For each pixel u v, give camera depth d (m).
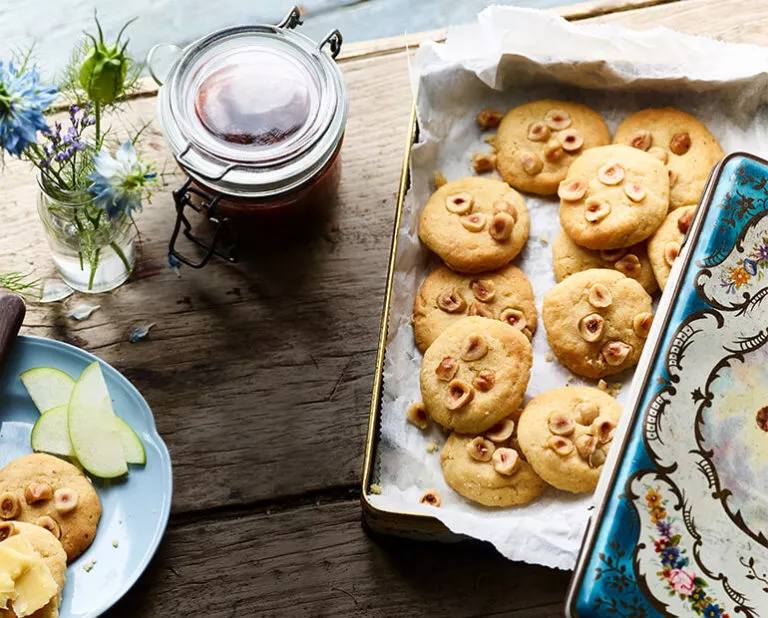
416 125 0.79
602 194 0.76
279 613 0.75
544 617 0.75
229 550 0.76
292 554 0.76
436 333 0.76
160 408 0.79
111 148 0.79
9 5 0.92
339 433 0.78
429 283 0.77
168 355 0.80
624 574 0.65
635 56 0.79
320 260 0.82
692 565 0.65
